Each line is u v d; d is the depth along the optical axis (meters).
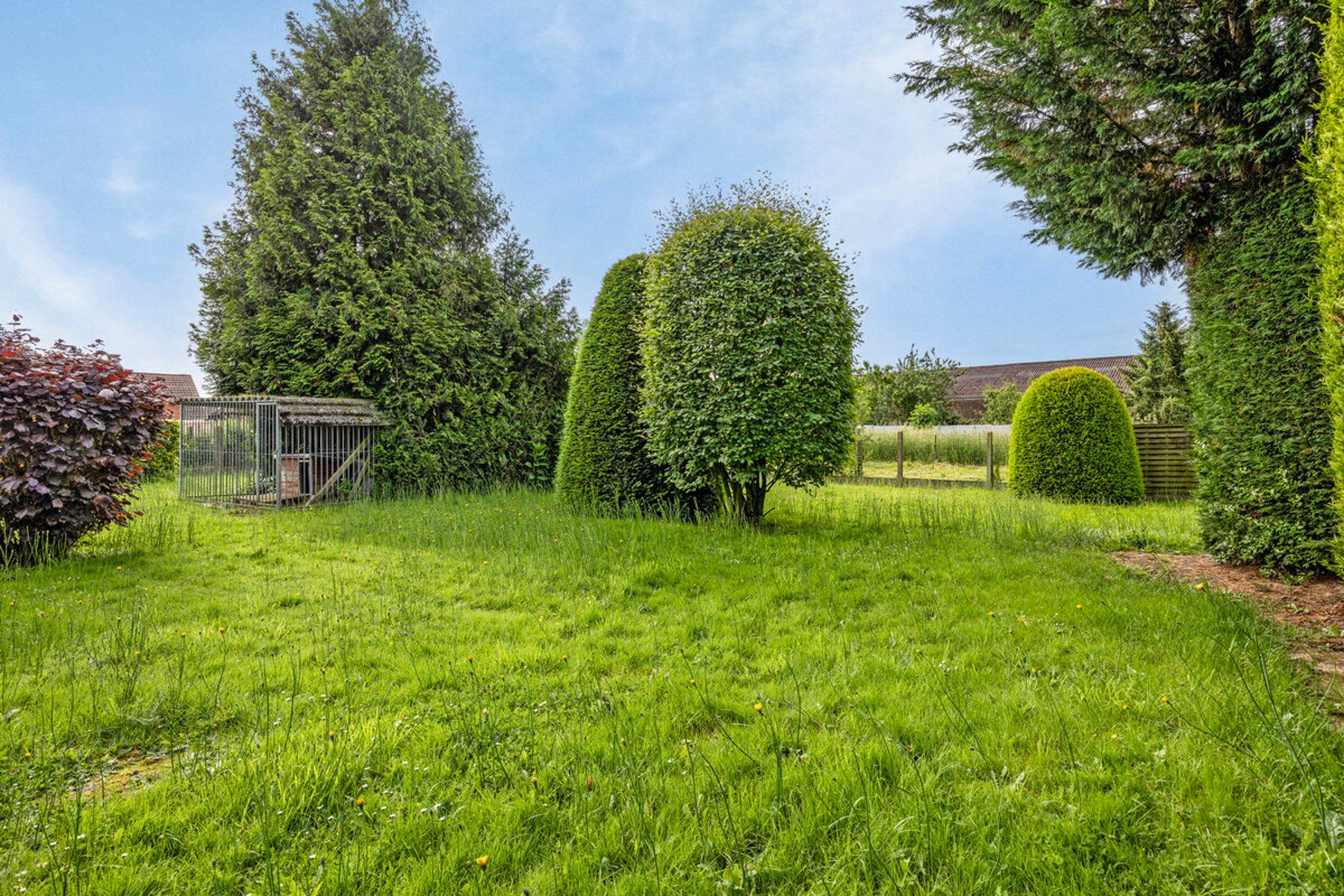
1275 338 5.10
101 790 2.15
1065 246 6.87
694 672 3.20
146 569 5.66
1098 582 4.79
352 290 11.82
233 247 12.05
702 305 7.33
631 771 2.20
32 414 5.79
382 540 7.07
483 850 1.81
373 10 12.88
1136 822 1.86
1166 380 23.42
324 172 11.74
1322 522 4.85
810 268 7.31
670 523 7.57
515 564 5.61
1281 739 2.24
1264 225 5.08
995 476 14.91
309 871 1.72
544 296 14.38
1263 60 4.77
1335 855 1.64
